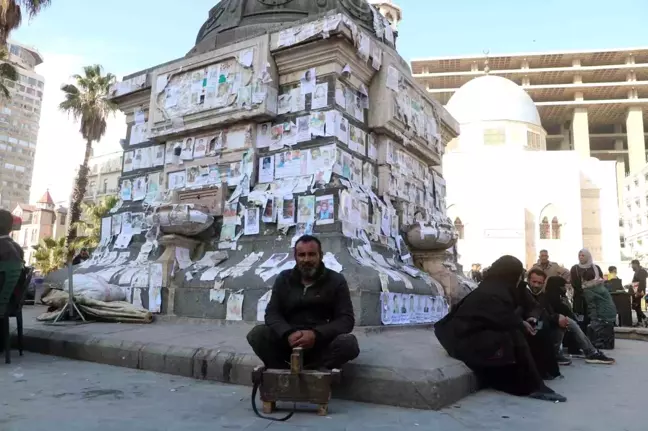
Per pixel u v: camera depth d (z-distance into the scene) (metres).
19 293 5.39
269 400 3.37
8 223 5.41
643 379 5.11
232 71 8.48
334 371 3.45
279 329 3.62
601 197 41.91
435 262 9.07
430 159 10.55
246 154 8.20
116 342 5.20
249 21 9.58
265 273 6.70
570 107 77.56
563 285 6.60
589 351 6.31
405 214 9.14
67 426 3.00
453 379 3.86
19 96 94.75
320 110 7.76
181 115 8.93
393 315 6.59
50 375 4.55
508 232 37.66
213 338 5.22
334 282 3.92
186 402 3.67
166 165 9.20
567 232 37.56
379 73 8.65
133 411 3.38
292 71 8.20
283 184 7.77
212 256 7.67
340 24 7.50
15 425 2.99
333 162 7.44
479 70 80.12
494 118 42.44
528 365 4.11
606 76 79.00
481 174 39.16
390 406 3.66
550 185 38.41
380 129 8.57
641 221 53.72
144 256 8.55
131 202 9.77
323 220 7.14
